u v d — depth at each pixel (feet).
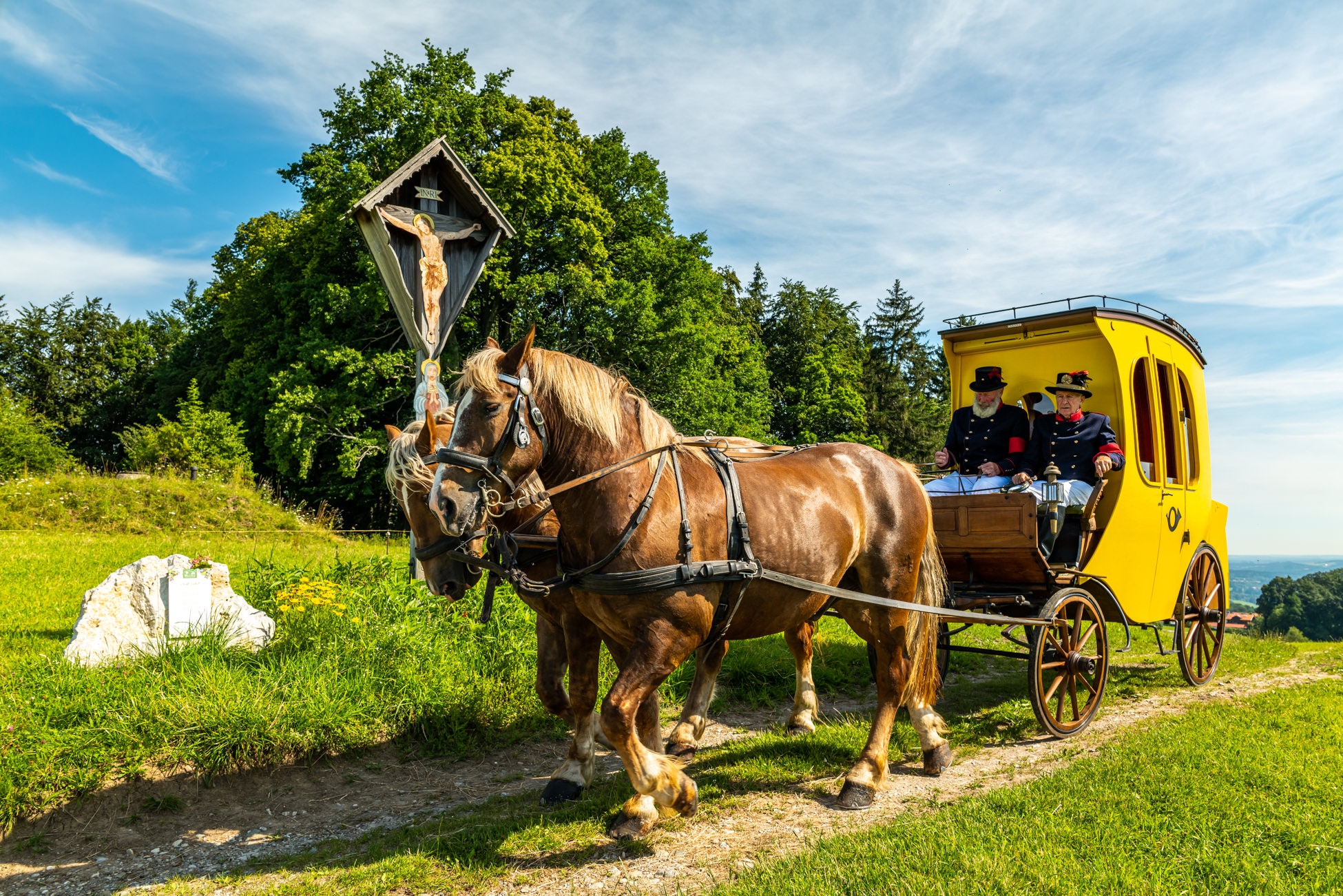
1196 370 25.53
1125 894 9.43
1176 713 19.33
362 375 64.18
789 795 14.16
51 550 36.40
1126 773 13.65
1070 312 21.17
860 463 15.57
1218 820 11.55
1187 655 22.88
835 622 30.19
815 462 15.01
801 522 13.53
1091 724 18.95
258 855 12.41
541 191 67.77
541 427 11.64
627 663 11.68
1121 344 20.93
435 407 25.26
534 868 11.38
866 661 25.44
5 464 79.66
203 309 129.59
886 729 14.57
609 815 13.00
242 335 84.64
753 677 22.52
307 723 15.58
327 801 14.48
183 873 11.85
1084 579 18.94
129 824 13.24
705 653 17.02
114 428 132.05
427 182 25.76
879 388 138.62
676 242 82.17
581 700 14.29
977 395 22.39
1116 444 20.36
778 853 11.44
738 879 10.37
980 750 16.88
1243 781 13.25
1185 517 23.11
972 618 16.22
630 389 12.96
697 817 13.07
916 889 9.59
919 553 15.55
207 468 66.95
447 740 17.07
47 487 48.83
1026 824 11.59
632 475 11.94
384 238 24.43
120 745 14.17
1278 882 9.61
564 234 71.20
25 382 128.88
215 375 96.12
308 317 73.41
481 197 26.11
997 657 28.43
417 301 25.02
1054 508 18.53
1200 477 24.56
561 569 12.47
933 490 20.92
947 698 22.08
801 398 128.16
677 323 75.36
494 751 17.15
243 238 102.68
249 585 25.52
